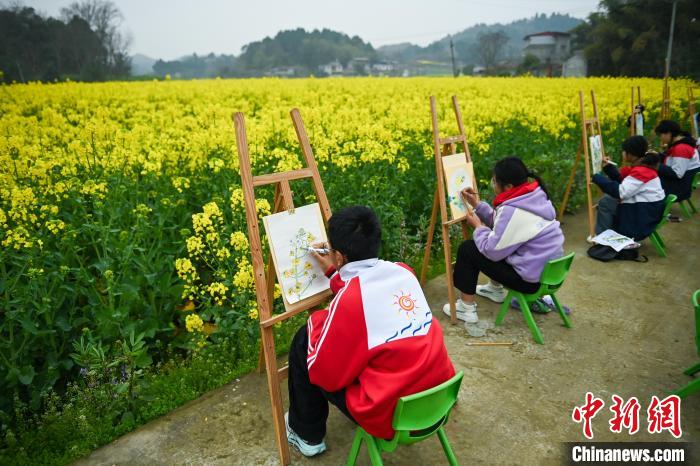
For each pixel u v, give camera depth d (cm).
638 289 510
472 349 401
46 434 302
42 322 383
